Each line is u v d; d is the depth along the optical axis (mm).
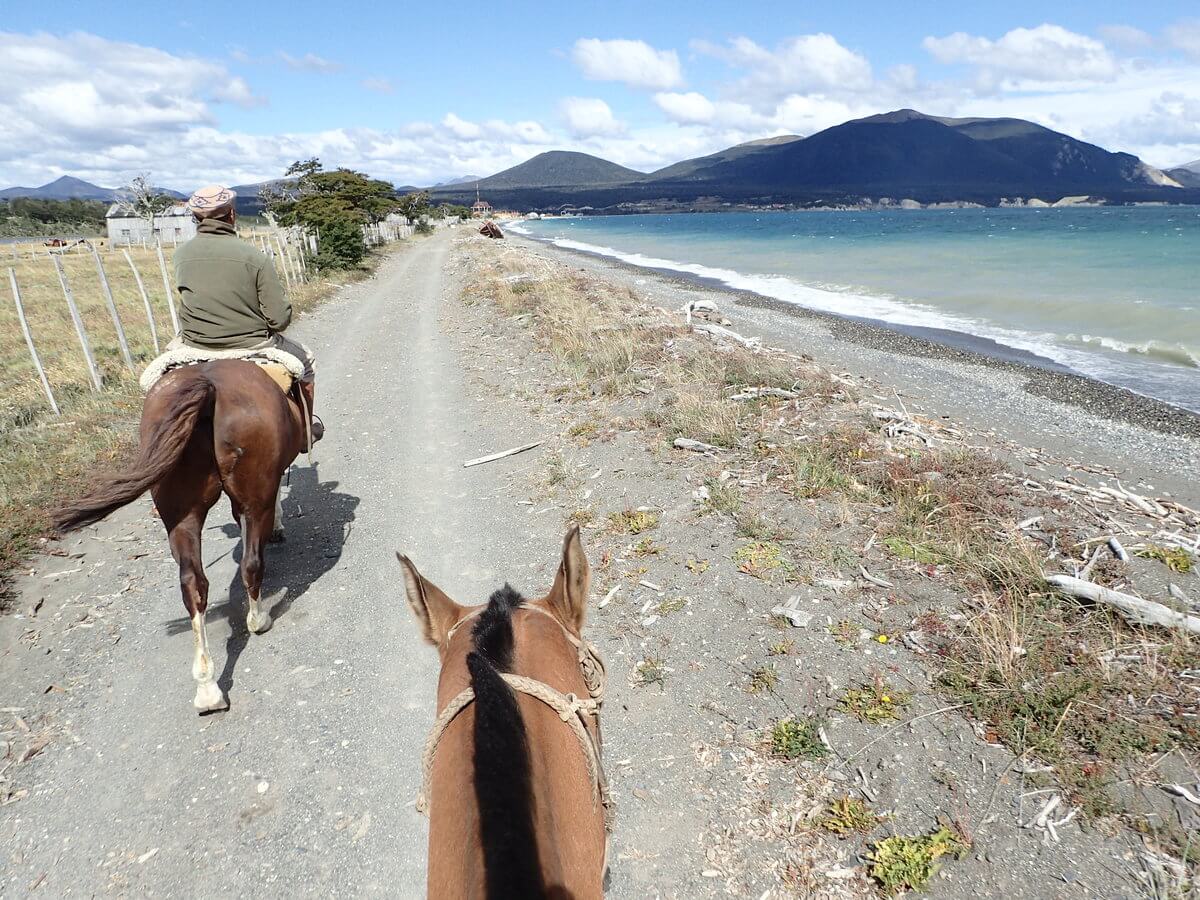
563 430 9469
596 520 6945
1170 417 12055
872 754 3951
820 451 7633
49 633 5547
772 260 49156
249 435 4641
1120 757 3752
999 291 28406
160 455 4008
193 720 4613
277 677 5012
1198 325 20281
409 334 17547
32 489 7684
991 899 3174
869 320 22875
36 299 23859
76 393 11820
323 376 13539
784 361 12742
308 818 3869
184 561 4465
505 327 16828
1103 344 18516
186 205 5473
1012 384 14297
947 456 7809
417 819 3850
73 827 3846
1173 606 4938
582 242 82438
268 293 5520
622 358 11797
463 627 2236
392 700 4766
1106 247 51344
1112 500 7125
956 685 4301
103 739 4477
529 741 1708
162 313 20578
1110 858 3291
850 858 3430
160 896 3449
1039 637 4605
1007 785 3689
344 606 5859
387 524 7344
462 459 8977
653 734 4289
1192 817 3422
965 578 5344
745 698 4465
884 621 4973
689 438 8336
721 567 5766
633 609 5461
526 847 1423
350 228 31688
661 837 3633
